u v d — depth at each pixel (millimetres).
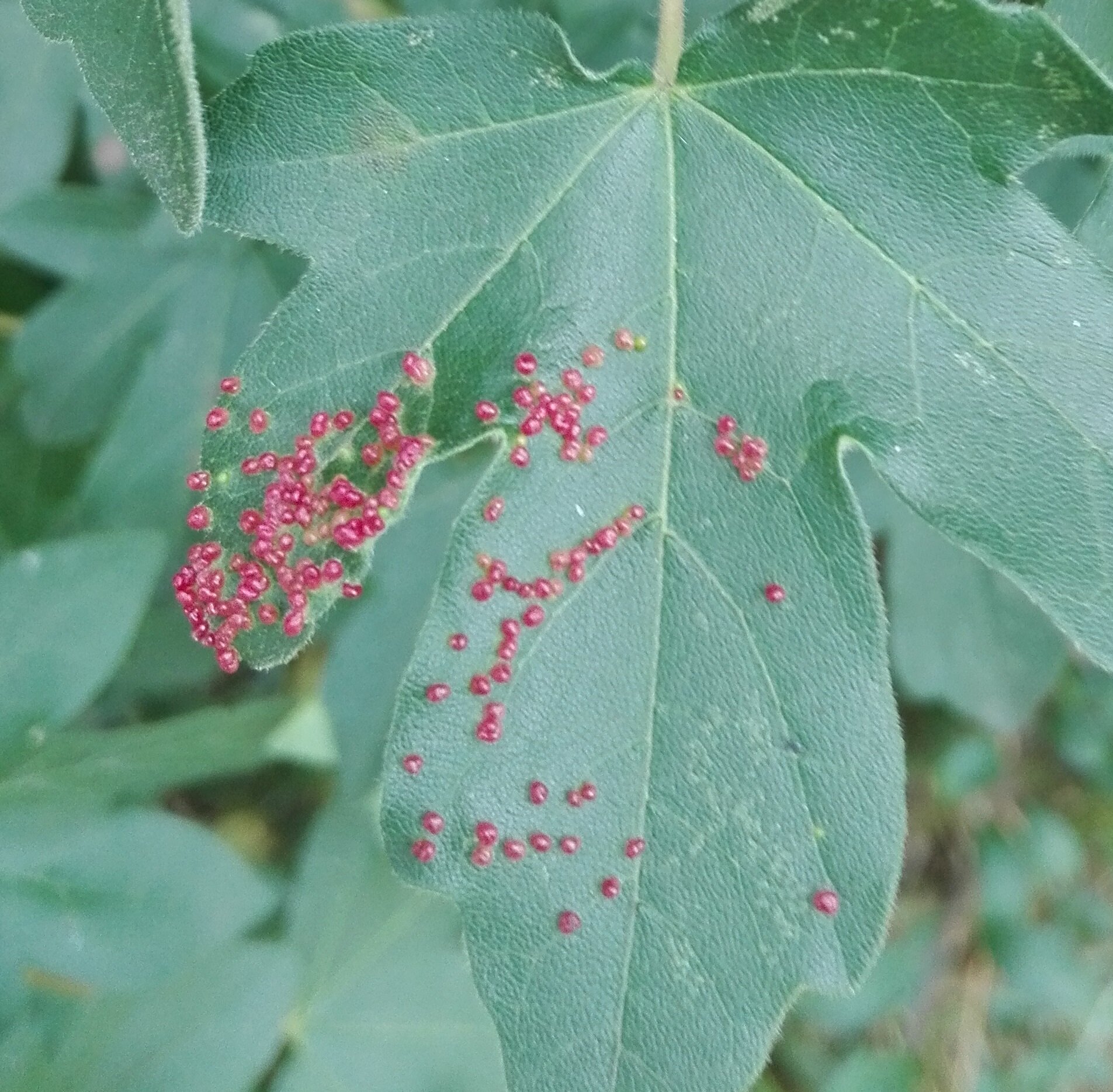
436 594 133
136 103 125
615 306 135
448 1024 167
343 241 132
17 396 180
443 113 133
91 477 168
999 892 214
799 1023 205
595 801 132
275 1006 153
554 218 135
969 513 131
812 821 132
